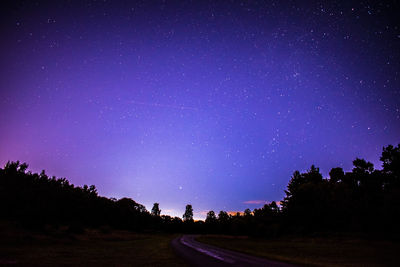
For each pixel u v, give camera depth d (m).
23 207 54.16
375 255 19.78
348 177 57.56
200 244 35.75
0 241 26.06
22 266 12.57
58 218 66.06
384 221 40.09
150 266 13.56
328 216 54.19
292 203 65.31
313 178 76.12
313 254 20.61
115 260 15.85
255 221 82.38
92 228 69.94
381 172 52.00
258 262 15.05
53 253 19.03
